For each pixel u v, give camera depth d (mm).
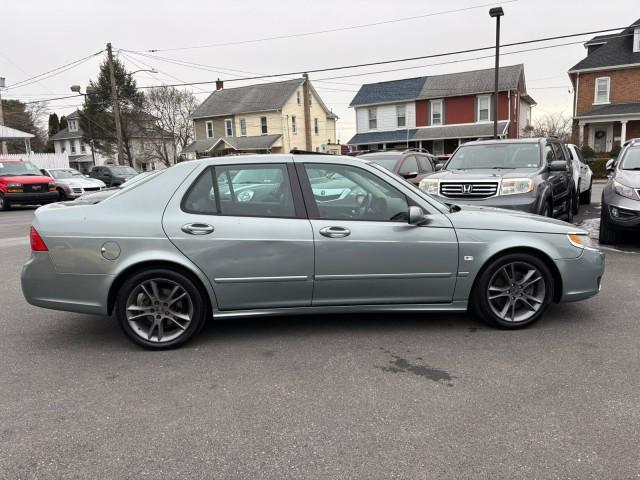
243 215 4254
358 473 2578
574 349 4098
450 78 38281
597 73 31422
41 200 18484
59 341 4555
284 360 4012
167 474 2605
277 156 4414
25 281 4199
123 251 4102
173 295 4242
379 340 4391
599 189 21203
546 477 2516
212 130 45938
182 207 4215
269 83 45594
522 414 3109
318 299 4359
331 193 4391
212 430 3008
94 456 2766
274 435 2941
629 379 3545
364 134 40500
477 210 4785
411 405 3256
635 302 5305
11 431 3027
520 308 4637
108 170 26969
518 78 35312
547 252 4457
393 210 4430
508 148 8836
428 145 38531
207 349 4273
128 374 3811
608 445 2768
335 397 3385
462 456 2699
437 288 4441
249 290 4262
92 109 50281
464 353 4070
